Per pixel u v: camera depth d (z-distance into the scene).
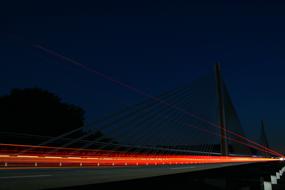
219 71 64.56
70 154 38.09
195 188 8.64
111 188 5.29
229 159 59.91
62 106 65.81
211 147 60.09
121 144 44.78
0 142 39.28
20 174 17.75
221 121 61.44
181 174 7.81
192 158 54.75
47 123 59.91
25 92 61.62
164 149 50.22
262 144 123.38
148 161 42.75
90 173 19.80
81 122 66.69
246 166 15.48
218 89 63.69
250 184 12.30
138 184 6.00
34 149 35.88
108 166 33.41
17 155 28.28
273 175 15.28
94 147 51.31
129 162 39.12
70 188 4.77
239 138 75.06
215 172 10.20
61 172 20.53
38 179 14.28
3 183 11.86
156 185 6.62
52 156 31.48
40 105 60.69
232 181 11.68
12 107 57.66
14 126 55.62
